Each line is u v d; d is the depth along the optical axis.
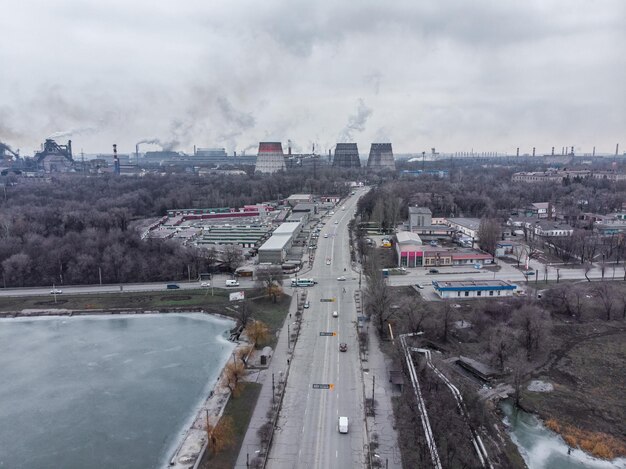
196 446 79.56
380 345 112.94
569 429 82.75
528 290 143.38
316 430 81.00
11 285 172.50
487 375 98.00
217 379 103.44
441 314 122.19
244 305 132.25
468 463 72.31
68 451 81.81
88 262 174.75
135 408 94.19
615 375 100.00
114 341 126.44
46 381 106.06
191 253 182.00
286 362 105.25
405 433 79.00
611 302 132.00
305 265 183.38
